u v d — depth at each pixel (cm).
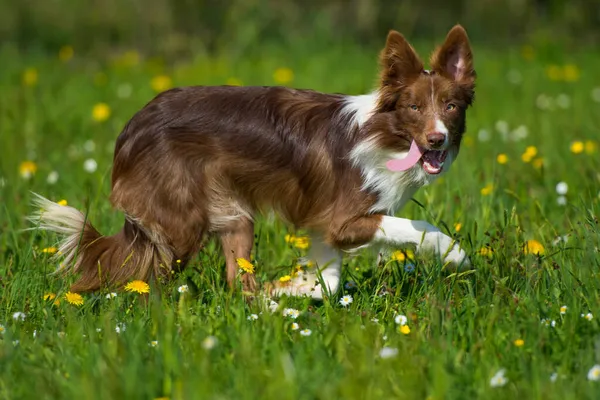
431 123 823
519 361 641
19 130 1641
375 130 846
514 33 3347
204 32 2970
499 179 1162
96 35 3034
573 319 699
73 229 873
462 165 1284
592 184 1143
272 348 650
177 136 847
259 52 2819
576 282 802
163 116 852
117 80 2314
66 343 675
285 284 888
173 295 833
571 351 664
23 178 1244
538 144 1506
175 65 2670
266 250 988
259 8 3039
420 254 862
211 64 2528
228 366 639
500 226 922
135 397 584
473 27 3319
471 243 898
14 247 973
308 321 757
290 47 2864
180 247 855
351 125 858
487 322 705
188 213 848
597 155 1385
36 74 2330
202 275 856
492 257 875
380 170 854
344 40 2994
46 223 879
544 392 583
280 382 585
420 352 660
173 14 3000
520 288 821
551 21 3378
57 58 2816
